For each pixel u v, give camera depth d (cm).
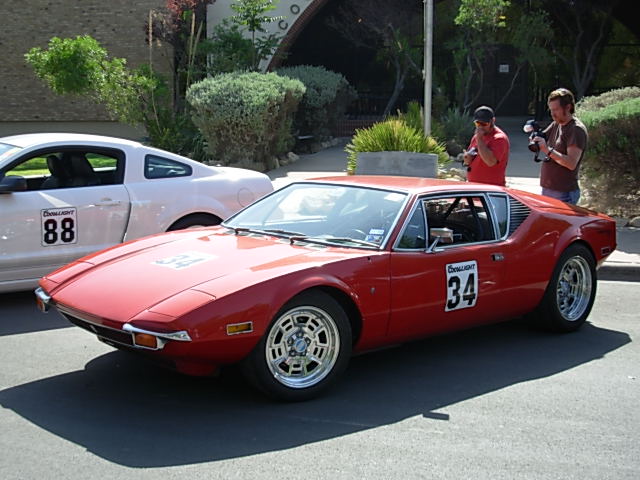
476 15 1967
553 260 622
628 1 2486
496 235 590
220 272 475
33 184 752
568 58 2503
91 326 465
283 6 2319
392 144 1405
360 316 499
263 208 603
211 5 2314
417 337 547
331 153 2027
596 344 629
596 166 1152
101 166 781
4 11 2508
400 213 536
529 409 480
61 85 1950
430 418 462
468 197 586
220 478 377
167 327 425
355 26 2362
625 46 2611
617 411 479
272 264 481
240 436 428
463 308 559
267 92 1655
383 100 2542
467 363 573
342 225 547
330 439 427
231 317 438
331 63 2642
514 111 2830
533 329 670
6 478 373
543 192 785
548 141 791
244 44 2114
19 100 2553
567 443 428
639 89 1315
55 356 571
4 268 695
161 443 417
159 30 2152
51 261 720
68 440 420
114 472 381
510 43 2398
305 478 379
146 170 788
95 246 745
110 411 463
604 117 1109
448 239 524
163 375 531
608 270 905
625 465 401
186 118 1908
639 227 1127
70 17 2480
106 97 1917
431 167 1338
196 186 806
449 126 1966
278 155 1819
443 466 396
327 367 489
